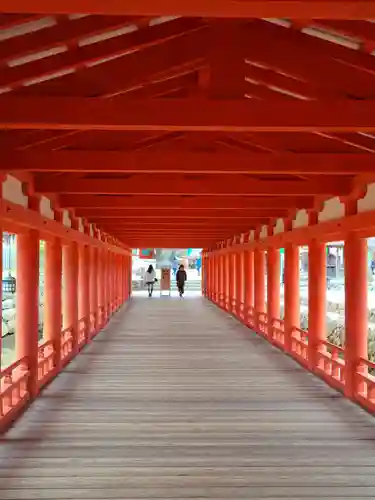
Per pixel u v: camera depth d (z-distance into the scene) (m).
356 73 4.06
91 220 11.53
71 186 6.55
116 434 5.24
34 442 4.99
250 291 14.47
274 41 3.98
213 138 6.27
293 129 3.57
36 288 6.57
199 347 10.81
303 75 4.05
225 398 6.70
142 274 37.84
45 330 8.09
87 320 11.23
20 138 5.04
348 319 6.61
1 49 3.37
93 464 4.47
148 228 13.64
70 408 6.17
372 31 3.49
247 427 5.49
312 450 4.82
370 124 3.52
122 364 8.95
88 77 3.99
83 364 8.92
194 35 3.89
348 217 6.54
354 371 6.52
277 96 4.90
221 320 15.83
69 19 3.37
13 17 3.02
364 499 3.85
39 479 4.16
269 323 11.44
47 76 3.78
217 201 8.33
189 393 6.95
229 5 1.96
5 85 3.68
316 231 7.89
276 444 4.98
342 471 4.35
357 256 6.51
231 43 3.89
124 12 2.01
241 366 8.83
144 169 5.12
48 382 7.46
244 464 4.48
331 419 5.78
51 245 8.03
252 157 5.17
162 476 4.23
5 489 3.99
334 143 5.75
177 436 5.19
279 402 6.49
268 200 8.36
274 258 11.35
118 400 6.56
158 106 3.52
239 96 3.82
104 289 14.55
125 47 3.78
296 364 8.99
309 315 8.37
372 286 20.66
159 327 14.12
